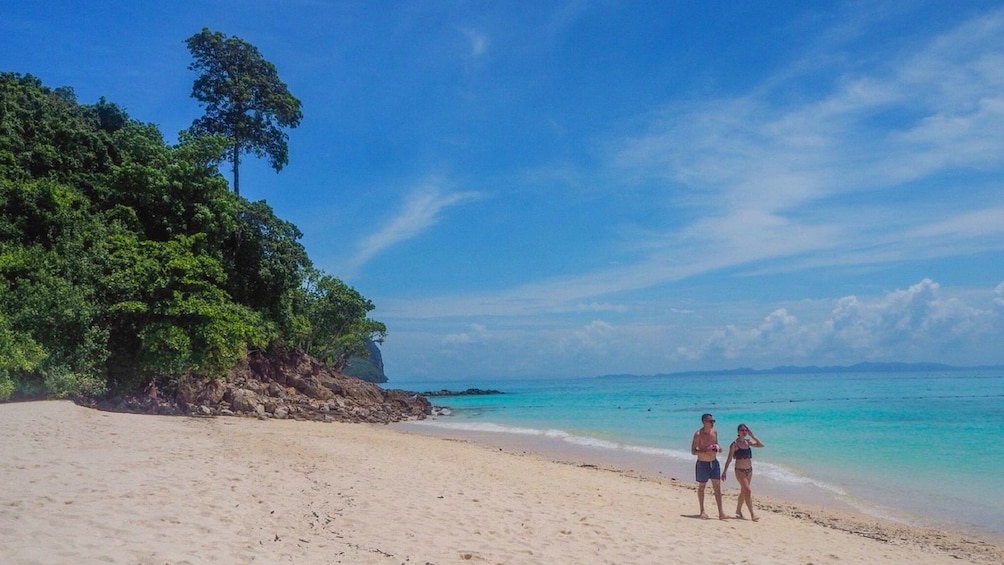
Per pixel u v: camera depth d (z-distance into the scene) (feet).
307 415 128.67
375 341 238.48
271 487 37.88
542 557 28.86
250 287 148.46
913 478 67.05
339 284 213.46
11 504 25.23
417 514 35.32
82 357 87.56
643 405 218.79
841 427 122.52
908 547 40.65
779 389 356.18
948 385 357.82
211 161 125.08
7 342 75.92
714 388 399.85
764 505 53.06
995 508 53.47
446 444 90.74
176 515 27.14
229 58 165.48
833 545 38.81
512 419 161.89
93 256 97.04
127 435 54.44
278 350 160.04
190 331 101.04
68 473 33.68
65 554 19.56
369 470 50.55
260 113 170.40
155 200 114.32
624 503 47.65
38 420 56.54
